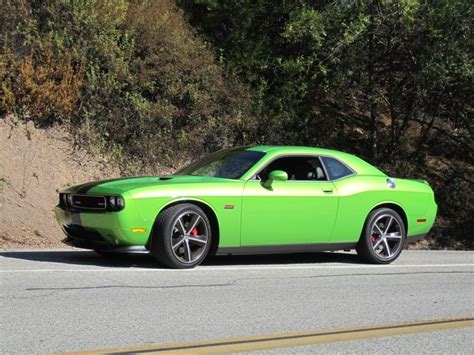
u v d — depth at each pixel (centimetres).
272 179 840
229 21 1861
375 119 1961
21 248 1038
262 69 1827
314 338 540
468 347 537
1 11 1419
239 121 1680
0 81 1337
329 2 1750
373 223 945
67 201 827
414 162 2023
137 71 1566
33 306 591
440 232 1773
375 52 1780
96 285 690
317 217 884
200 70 1659
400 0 1582
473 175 2066
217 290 704
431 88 1769
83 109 1445
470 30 1648
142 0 1677
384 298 720
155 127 1538
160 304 625
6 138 1298
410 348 526
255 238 840
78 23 1484
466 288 809
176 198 786
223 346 501
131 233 762
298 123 1844
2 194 1183
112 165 1430
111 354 466
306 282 788
